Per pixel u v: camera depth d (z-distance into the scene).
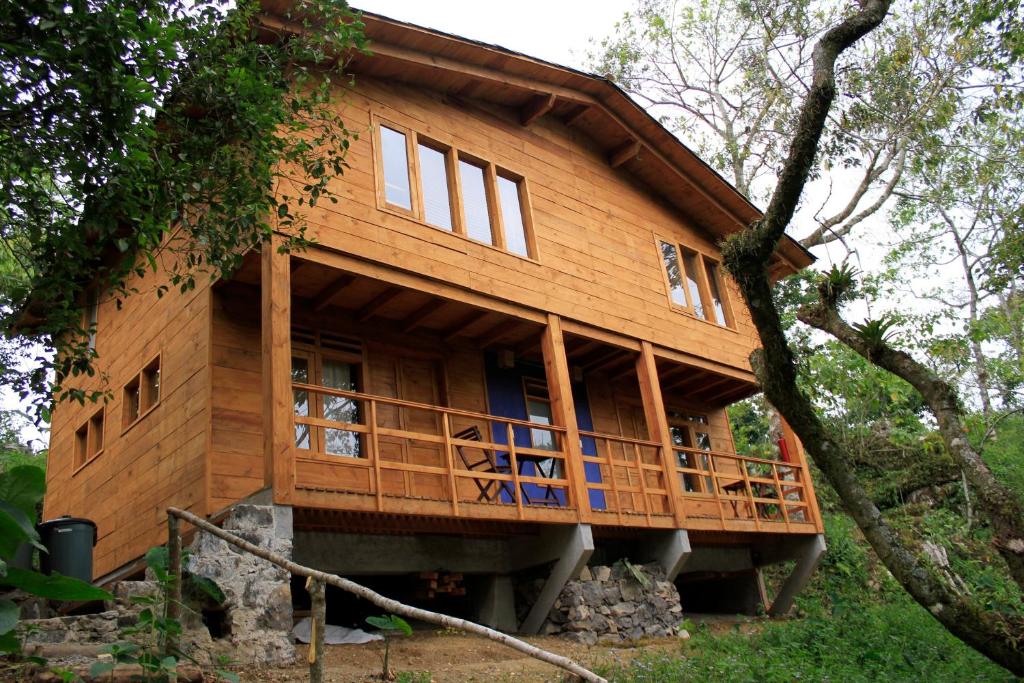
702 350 15.08
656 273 14.86
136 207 7.10
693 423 17.39
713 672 8.29
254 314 10.91
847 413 21.73
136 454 11.78
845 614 13.01
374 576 11.30
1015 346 25.28
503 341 13.48
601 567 11.78
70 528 9.02
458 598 12.18
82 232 7.59
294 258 9.62
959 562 18.25
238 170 7.86
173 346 11.30
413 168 11.42
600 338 13.10
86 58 6.40
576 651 10.05
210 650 7.18
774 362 7.48
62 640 6.29
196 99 7.71
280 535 8.13
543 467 13.88
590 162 14.59
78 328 8.03
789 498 17.80
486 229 12.34
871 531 7.27
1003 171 21.61
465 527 11.23
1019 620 6.85
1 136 6.89
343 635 9.30
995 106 15.67
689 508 16.19
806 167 7.04
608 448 12.27
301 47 8.57
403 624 7.02
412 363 12.65
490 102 13.12
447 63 11.86
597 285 13.45
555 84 13.37
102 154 6.79
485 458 12.51
